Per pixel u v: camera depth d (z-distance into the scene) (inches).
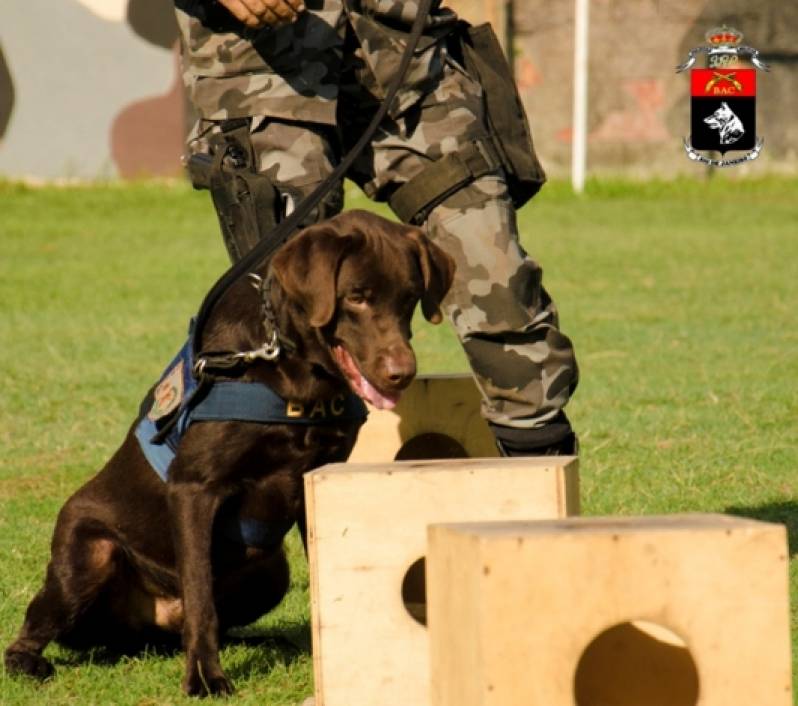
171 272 992.9
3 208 1354.6
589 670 242.7
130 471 316.5
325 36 334.6
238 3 318.7
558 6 1514.5
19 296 896.3
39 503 455.2
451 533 212.5
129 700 295.7
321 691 272.7
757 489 451.2
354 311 289.7
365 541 270.1
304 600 371.6
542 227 1222.3
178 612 327.3
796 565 367.6
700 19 1502.2
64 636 322.7
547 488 265.3
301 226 327.6
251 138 333.7
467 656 207.3
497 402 337.4
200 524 296.8
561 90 1529.3
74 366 682.8
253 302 298.8
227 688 294.4
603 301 855.7
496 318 328.8
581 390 613.6
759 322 776.9
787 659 206.5
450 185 332.8
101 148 1530.5
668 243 1114.7
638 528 207.6
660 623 204.8
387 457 387.2
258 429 294.4
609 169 1540.4
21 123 1515.7
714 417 556.1
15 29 1494.8
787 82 1512.1
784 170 1531.7
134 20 1509.6
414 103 339.0
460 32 356.2
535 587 201.5
